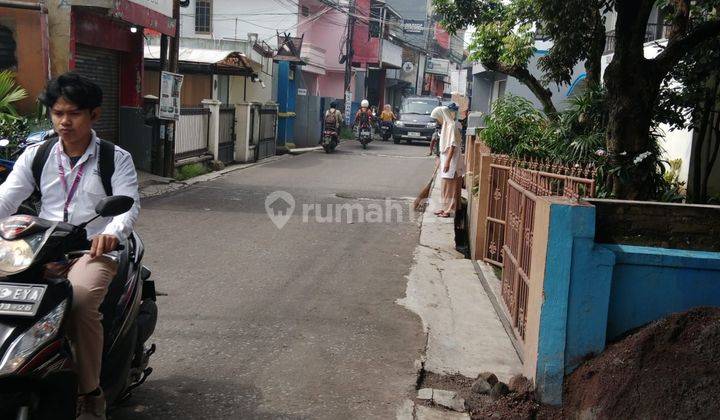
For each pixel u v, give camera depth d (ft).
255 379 14.94
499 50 36.17
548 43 64.59
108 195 11.32
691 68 29.45
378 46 116.26
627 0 22.95
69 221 11.19
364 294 21.79
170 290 20.94
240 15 93.91
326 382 14.96
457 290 22.71
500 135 31.48
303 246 28.02
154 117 43.62
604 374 12.73
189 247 26.53
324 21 114.52
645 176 24.56
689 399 11.31
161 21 40.63
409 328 18.74
